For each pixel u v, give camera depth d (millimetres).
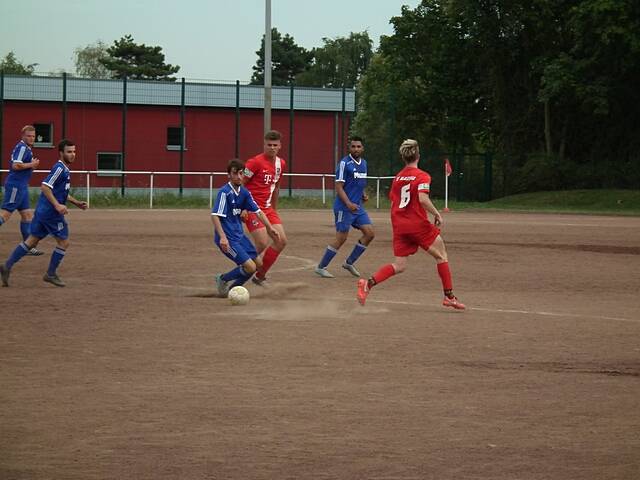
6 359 17031
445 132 122312
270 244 28469
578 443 12086
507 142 111938
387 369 16438
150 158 115875
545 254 41406
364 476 10734
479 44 113875
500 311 24109
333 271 33375
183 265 34281
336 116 112250
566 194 98688
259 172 28031
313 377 15734
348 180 31594
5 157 111438
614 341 19672
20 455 11391
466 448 11812
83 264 34250
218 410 13484
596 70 103438
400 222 23938
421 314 23281
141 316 22266
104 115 114312
